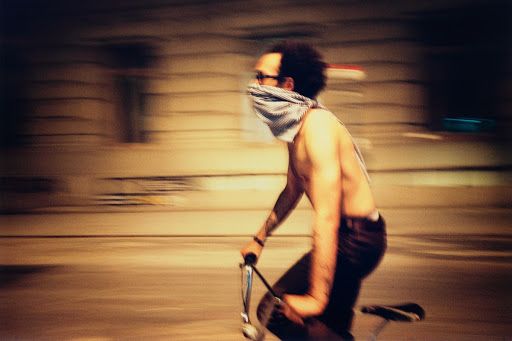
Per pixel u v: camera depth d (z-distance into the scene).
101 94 8.84
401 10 7.76
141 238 6.50
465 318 3.77
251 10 8.16
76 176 8.77
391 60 7.84
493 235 6.01
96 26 8.65
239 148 8.38
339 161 1.88
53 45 8.83
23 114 9.02
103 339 3.56
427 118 7.93
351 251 1.96
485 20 7.69
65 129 8.91
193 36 8.40
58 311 4.14
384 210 7.25
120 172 8.62
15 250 6.15
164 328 3.72
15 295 4.57
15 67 8.97
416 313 1.95
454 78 7.85
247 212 7.55
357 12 7.83
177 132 8.64
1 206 8.44
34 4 8.73
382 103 7.89
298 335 1.91
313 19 7.96
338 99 7.93
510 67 7.72
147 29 8.51
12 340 3.59
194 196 8.31
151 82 8.70
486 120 7.83
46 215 7.89
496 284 4.50
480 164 7.71
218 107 8.48
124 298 4.41
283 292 1.99
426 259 5.28
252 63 8.32
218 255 5.68
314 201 1.85
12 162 8.91
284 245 5.77
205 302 4.24
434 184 7.82
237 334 3.56
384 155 7.88
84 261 5.63
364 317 3.58
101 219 7.56
